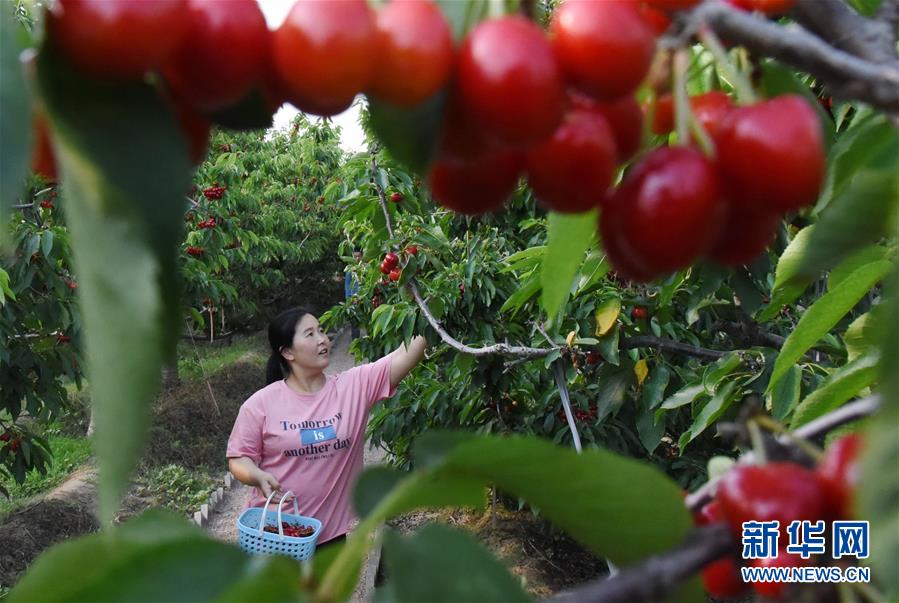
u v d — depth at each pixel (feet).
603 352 12.42
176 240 1.94
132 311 1.70
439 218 22.56
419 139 2.47
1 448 21.86
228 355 49.80
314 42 2.22
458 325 17.89
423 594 1.83
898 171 2.54
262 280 47.83
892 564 1.67
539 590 18.43
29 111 1.71
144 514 2.03
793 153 2.41
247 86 2.33
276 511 14.42
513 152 2.77
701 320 14.80
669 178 2.50
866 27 2.44
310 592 1.87
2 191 1.63
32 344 22.18
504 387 17.69
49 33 1.91
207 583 1.77
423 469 2.04
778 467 2.37
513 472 2.17
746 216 2.79
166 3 1.96
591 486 2.22
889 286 1.81
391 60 2.30
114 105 1.96
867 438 1.78
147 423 1.65
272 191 51.88
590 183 2.60
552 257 3.54
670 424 15.84
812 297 11.58
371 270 21.26
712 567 2.55
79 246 1.80
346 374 16.03
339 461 15.03
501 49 2.31
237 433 14.85
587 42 2.33
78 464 30.12
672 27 2.47
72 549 1.74
